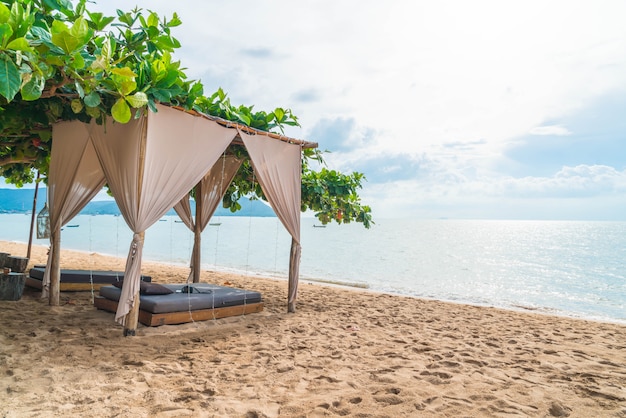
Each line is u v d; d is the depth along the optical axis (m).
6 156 6.04
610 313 9.14
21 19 2.38
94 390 3.02
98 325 4.89
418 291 11.45
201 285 6.45
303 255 23.16
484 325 6.24
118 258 15.04
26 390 2.93
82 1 3.53
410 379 3.63
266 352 4.24
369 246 31.62
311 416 2.80
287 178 6.30
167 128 4.56
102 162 4.72
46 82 3.21
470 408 3.04
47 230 6.28
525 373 3.95
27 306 5.64
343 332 5.30
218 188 7.43
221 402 2.94
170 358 3.92
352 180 8.91
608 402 3.26
